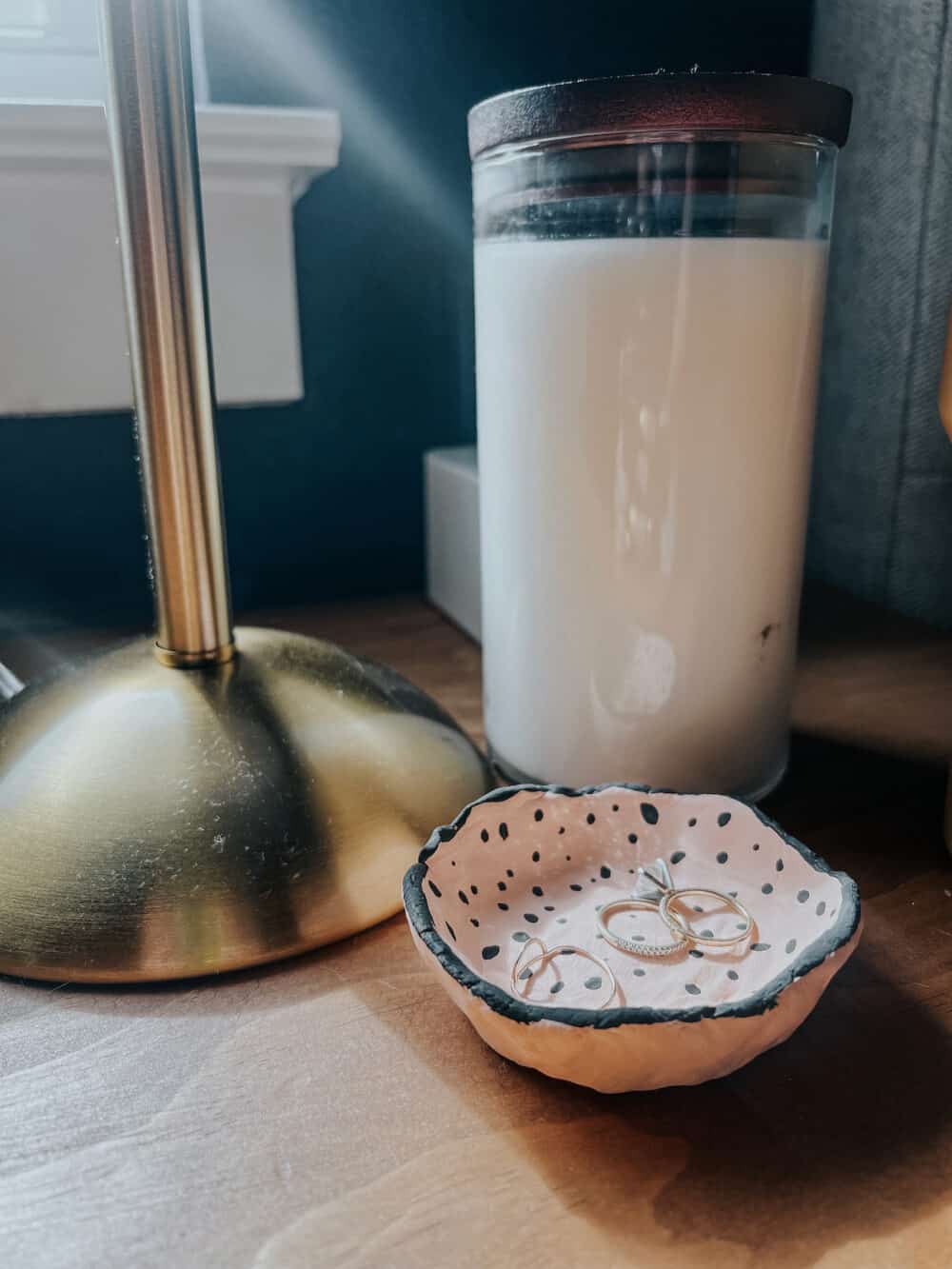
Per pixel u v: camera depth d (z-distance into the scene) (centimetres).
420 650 40
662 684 26
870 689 35
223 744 24
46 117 35
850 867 26
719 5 43
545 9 41
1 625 42
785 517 26
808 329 25
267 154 37
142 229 22
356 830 24
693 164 23
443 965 18
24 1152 18
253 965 22
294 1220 16
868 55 40
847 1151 18
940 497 39
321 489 45
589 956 20
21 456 40
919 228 38
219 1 38
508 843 23
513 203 25
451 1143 18
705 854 23
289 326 41
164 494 24
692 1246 16
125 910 22
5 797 24
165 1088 19
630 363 24
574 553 26
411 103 41
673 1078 18
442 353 45
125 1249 16
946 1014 21
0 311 37
